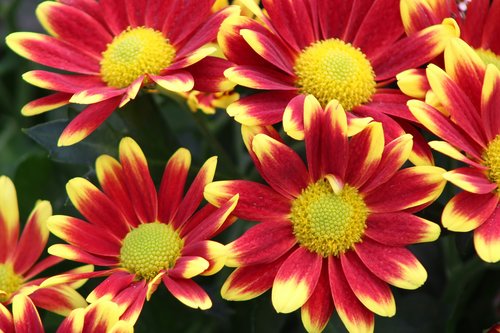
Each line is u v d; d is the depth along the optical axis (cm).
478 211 35
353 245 36
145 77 38
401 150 36
